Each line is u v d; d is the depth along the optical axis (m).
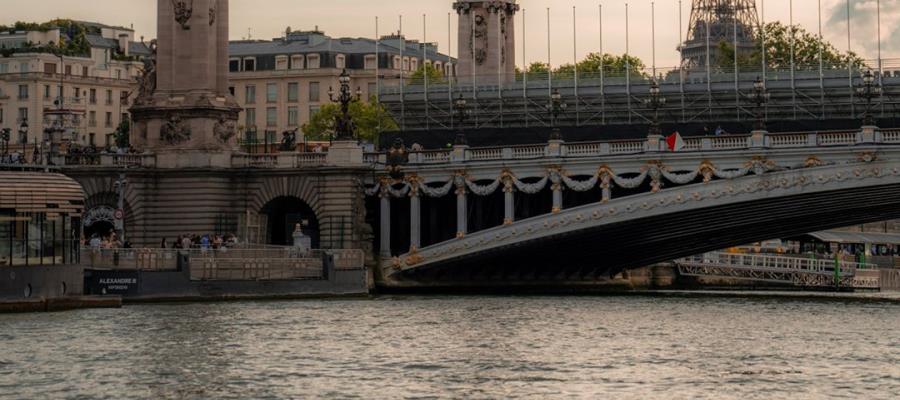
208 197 143.12
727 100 160.75
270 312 109.25
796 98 158.75
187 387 72.38
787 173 128.25
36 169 130.88
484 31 197.38
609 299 130.75
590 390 72.12
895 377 76.25
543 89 171.00
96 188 142.75
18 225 109.06
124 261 118.44
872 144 125.69
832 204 134.00
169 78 144.50
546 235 137.00
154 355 82.62
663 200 132.25
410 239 146.38
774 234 146.00
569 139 150.75
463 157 140.75
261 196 144.50
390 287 143.00
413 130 159.50
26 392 70.56
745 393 71.38
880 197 131.25
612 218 134.25
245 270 123.25
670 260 156.88
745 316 110.12
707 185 130.88
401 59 181.75
